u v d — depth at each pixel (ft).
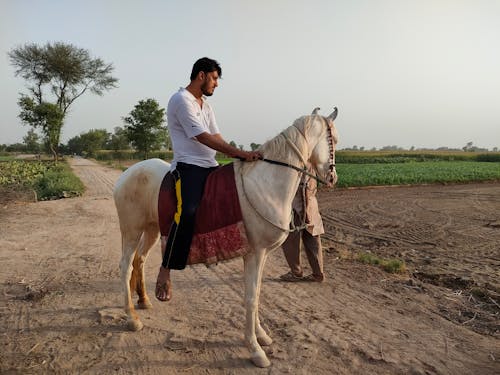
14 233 28.27
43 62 150.82
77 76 155.22
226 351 12.55
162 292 12.14
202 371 11.48
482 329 14.44
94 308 15.69
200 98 12.53
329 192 63.26
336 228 34.35
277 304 16.39
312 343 13.08
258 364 11.70
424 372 11.48
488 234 31.58
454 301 16.98
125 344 12.92
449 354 12.52
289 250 18.89
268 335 13.57
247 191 11.40
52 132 147.43
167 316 15.11
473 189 67.31
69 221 33.27
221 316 15.15
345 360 12.10
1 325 14.15
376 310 15.89
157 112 137.49
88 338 13.28
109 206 41.52
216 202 11.48
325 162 12.29
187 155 12.12
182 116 11.66
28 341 13.04
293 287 18.48
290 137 11.73
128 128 139.13
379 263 22.30
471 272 21.31
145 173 13.30
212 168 12.38
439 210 44.14
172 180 12.27
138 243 14.28
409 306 16.35
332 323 14.61
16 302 16.17
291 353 12.46
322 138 12.19
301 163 11.84
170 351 12.53
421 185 74.95
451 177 80.64
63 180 61.41
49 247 24.75
